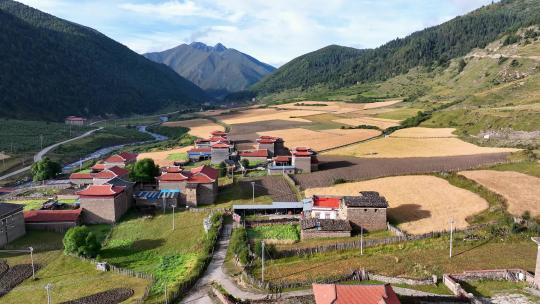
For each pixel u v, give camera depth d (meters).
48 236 101.44
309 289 66.75
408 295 61.94
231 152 181.62
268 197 121.81
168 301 65.88
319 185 130.25
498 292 62.44
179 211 114.31
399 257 76.75
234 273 75.62
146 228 103.75
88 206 108.69
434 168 142.12
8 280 79.12
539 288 63.25
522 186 112.44
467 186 117.06
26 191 144.88
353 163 159.25
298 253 80.88
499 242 81.81
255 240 89.56
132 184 121.75
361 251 80.81
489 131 185.75
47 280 79.25
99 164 171.88
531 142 163.62
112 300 69.62
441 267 71.38
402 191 117.62
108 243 96.19
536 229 85.69
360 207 93.75
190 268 78.69
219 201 121.56
